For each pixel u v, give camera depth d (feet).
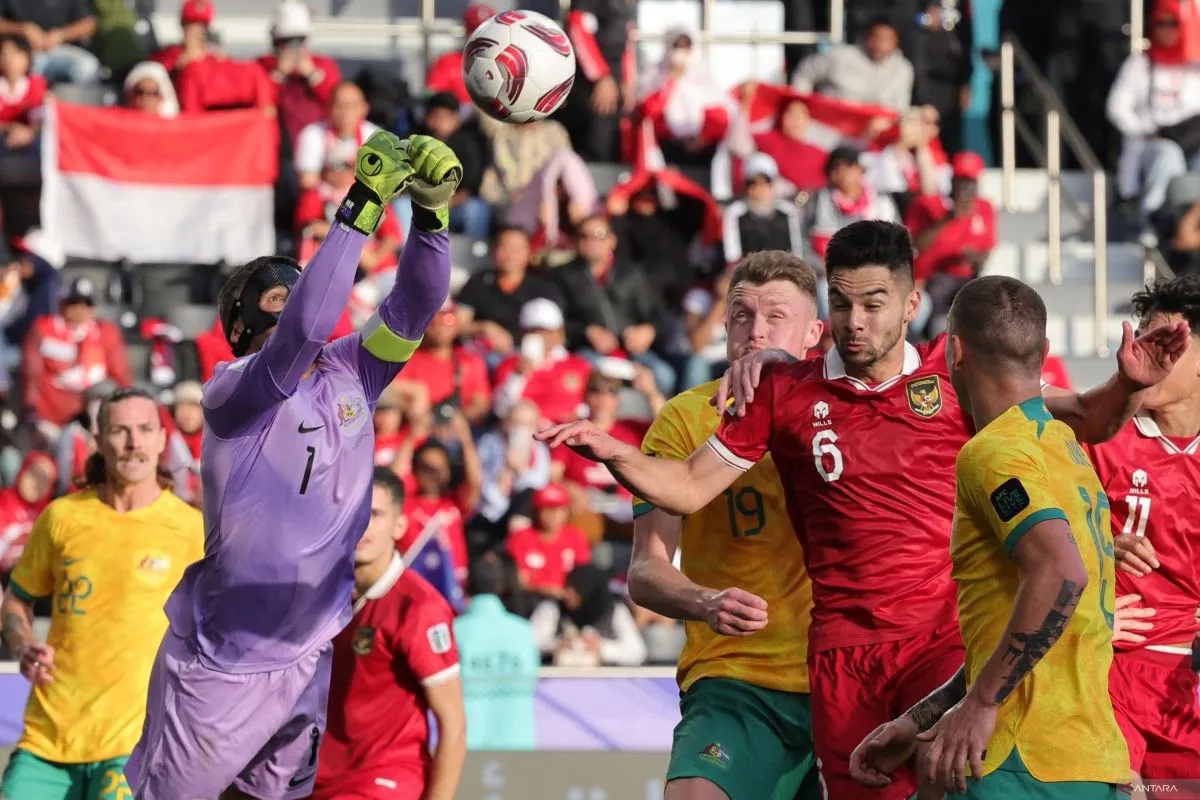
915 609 57.82
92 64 165.78
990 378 50.03
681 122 162.09
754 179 150.41
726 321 65.10
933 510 57.98
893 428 57.93
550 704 91.04
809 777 63.31
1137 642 71.26
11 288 142.10
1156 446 71.26
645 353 141.79
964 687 50.37
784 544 61.98
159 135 152.56
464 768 88.94
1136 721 71.10
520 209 153.69
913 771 57.52
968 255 156.15
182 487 120.16
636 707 91.61
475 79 62.08
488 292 140.77
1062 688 47.88
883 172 161.48
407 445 123.75
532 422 127.34
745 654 62.08
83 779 78.89
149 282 151.74
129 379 139.23
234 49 184.55
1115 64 178.29
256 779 57.67
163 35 182.19
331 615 57.16
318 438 55.01
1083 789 47.39
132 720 78.59
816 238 154.20
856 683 58.13
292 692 56.54
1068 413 56.65
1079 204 177.27
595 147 163.73
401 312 55.93
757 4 187.62
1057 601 45.44
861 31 174.60
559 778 89.97
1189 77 170.91
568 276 142.92
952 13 179.83
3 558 120.47
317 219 149.69
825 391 58.49
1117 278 172.04
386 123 160.35
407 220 146.61
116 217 151.33
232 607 55.67
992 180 178.29
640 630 118.93
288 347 52.21
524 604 115.03
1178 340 53.26
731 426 58.54
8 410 134.62
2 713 94.22
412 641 70.54
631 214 154.40
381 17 189.26
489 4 181.27
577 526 122.72
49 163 149.69
